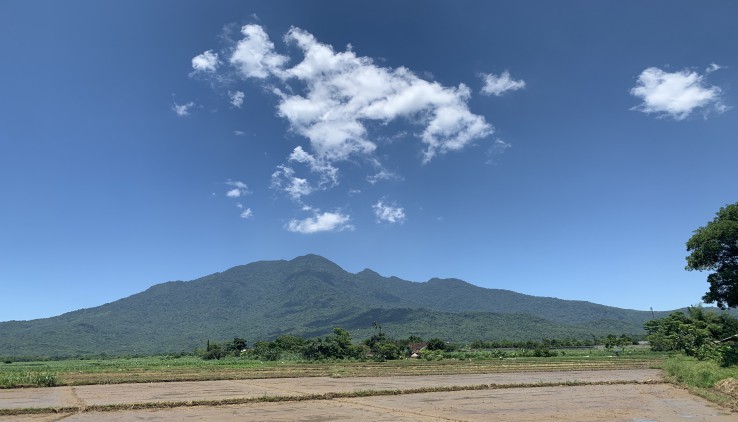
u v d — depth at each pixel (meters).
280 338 137.88
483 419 24.78
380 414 26.44
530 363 81.44
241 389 40.44
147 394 36.25
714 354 46.78
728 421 24.03
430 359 102.31
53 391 39.31
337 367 74.44
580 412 27.11
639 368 68.12
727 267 45.44
